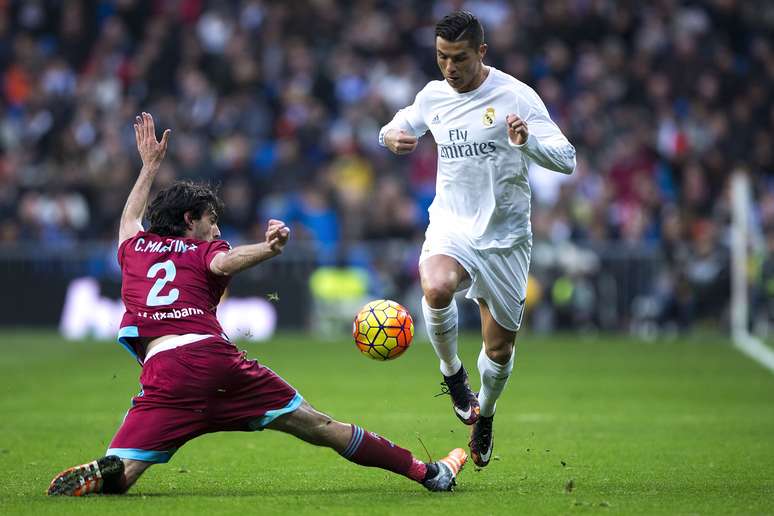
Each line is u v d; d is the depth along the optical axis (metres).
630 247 57.16
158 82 69.19
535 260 57.47
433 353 50.59
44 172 65.19
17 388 38.50
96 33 74.38
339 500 19.45
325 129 67.88
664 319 56.84
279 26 71.50
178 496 19.75
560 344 53.53
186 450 26.16
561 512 18.41
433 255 21.78
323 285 57.81
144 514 17.89
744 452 25.89
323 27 72.12
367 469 23.52
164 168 62.00
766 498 19.91
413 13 72.62
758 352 50.25
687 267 56.84
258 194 61.84
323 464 24.19
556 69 70.00
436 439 28.27
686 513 18.41
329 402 35.19
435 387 38.97
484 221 22.06
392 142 21.61
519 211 22.14
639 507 18.92
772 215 62.25
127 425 19.25
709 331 56.84
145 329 19.42
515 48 69.00
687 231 60.88
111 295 58.22
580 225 59.19
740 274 55.66
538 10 73.88
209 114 67.12
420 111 22.55
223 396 19.28
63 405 34.50
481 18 73.25
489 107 21.73
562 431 29.31
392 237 60.22
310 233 59.09
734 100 71.25
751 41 75.38
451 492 20.47
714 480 22.06
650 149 67.12
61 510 18.09
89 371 43.34
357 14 72.88
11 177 64.75
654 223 62.09
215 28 72.62
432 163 64.50
